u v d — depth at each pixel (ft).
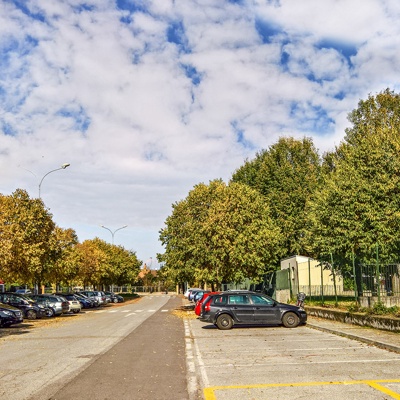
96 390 26.43
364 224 98.53
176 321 82.58
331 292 83.05
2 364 36.40
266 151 167.02
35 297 102.58
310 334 53.83
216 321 63.31
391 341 41.63
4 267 100.01
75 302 117.50
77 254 157.07
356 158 105.70
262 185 154.61
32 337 58.23
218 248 110.93
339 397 23.63
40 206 112.06
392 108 132.98
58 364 35.76
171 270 118.73
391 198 96.73
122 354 40.70
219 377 29.71
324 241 102.89
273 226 123.75
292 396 24.21
